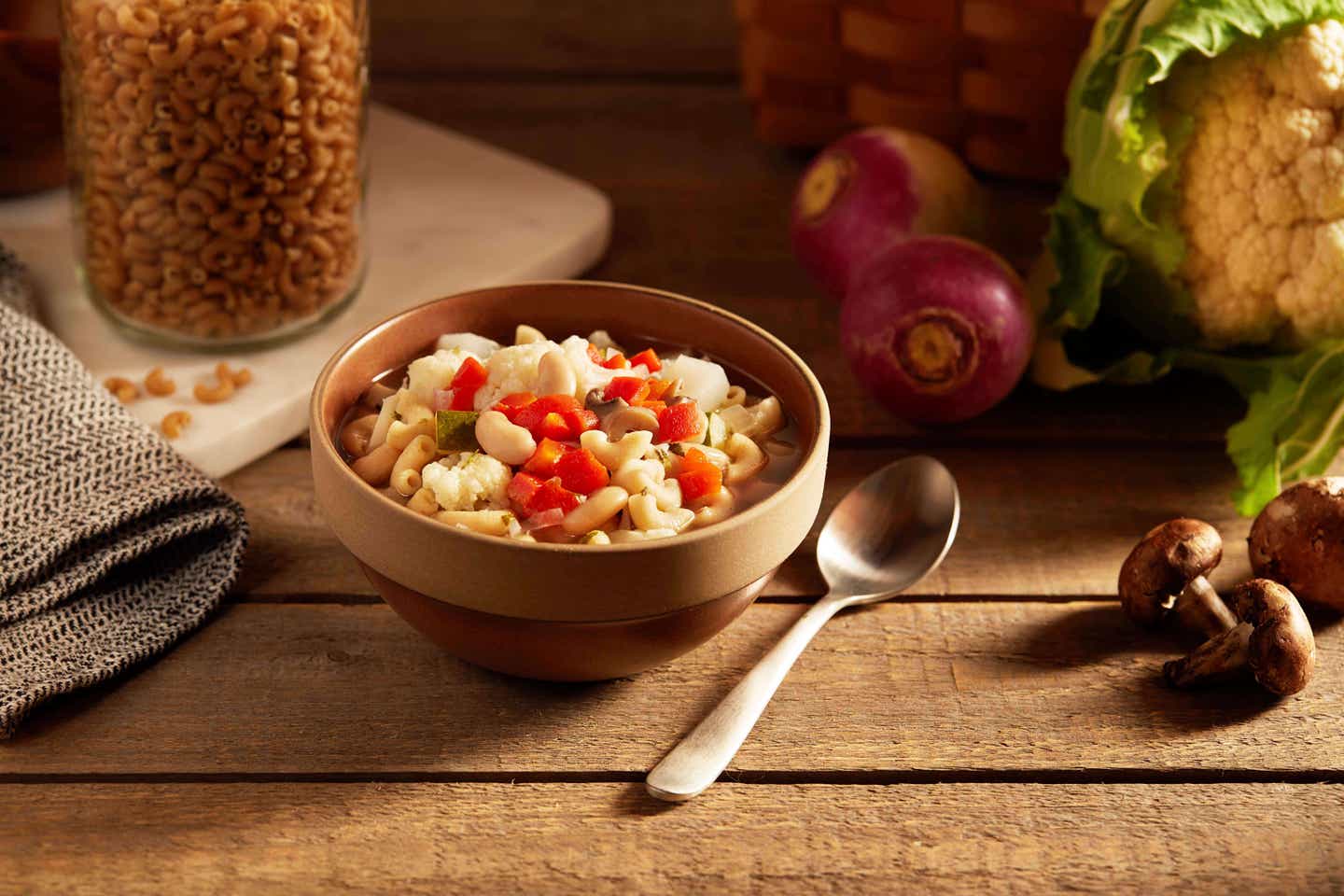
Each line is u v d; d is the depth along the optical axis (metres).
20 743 0.75
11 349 0.82
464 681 0.78
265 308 0.89
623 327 0.81
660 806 0.74
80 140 0.87
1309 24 0.84
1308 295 0.85
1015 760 0.76
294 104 0.85
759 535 0.73
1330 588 0.80
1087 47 0.97
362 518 0.73
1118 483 0.88
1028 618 0.81
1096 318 0.93
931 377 0.87
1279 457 0.86
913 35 1.00
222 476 0.86
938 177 0.92
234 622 0.80
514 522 0.73
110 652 0.77
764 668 0.77
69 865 0.72
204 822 0.73
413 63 1.17
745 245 1.01
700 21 1.19
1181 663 0.78
